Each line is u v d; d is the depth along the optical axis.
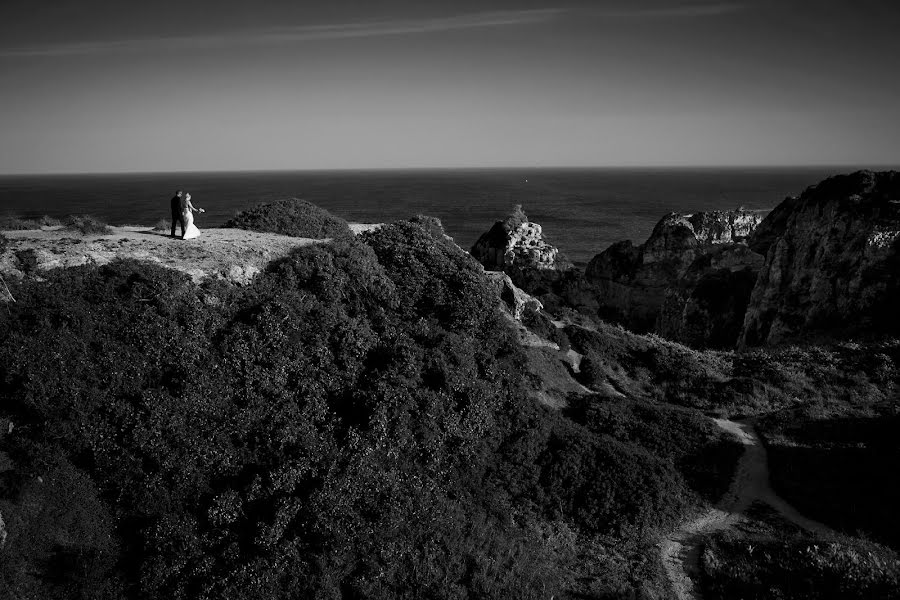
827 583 16.75
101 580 14.80
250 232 31.33
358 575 16.36
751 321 55.84
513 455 22.44
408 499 18.58
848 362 35.16
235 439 18.55
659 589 17.34
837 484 22.47
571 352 35.84
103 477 16.62
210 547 15.91
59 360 17.72
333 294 24.86
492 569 17.48
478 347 26.20
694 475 23.59
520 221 80.38
